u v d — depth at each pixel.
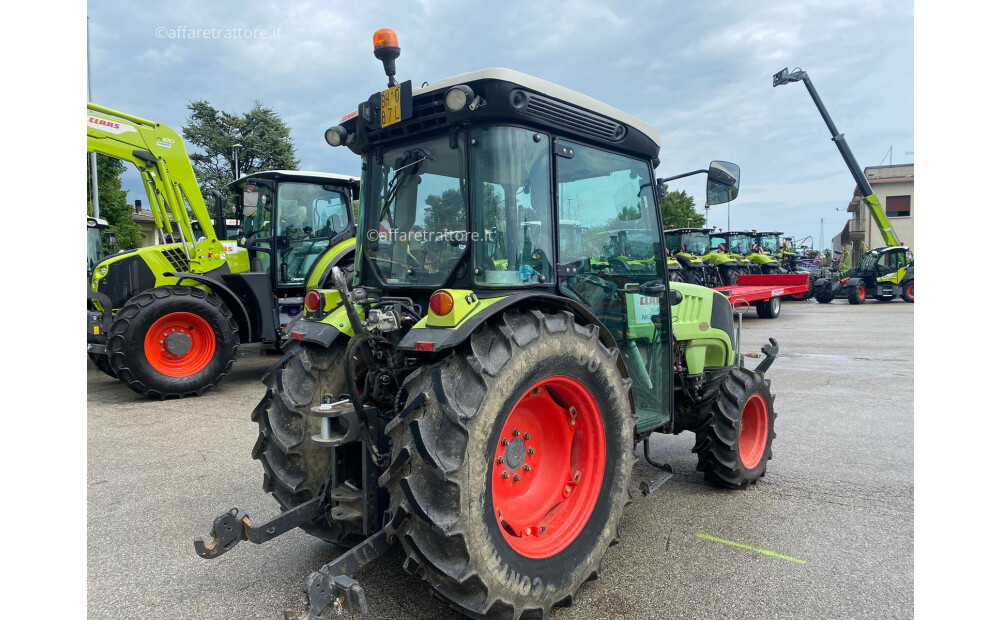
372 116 2.77
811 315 15.87
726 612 2.47
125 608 2.55
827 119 18.44
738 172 3.41
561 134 2.85
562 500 2.63
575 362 2.50
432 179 2.76
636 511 3.52
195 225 7.97
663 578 2.74
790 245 27.05
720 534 3.20
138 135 7.30
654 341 3.46
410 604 2.52
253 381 7.85
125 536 3.24
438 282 2.73
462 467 2.08
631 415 2.82
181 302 6.71
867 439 4.94
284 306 7.97
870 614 2.45
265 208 7.74
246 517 2.36
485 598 2.13
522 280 2.64
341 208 8.19
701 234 19.12
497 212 2.58
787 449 4.68
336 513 2.46
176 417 5.86
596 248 3.10
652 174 3.53
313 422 2.72
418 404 2.16
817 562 2.88
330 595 1.98
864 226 39.25
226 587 2.72
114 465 4.40
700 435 3.84
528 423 2.60
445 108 2.56
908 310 16.62
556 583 2.38
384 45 2.66
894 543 3.08
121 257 7.59
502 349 2.26
